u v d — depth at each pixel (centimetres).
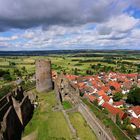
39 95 5834
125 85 10644
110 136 3012
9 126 3222
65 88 6644
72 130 3641
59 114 4444
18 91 4853
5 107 3612
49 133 3528
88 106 4453
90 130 3797
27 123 4119
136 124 5091
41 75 5988
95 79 12294
